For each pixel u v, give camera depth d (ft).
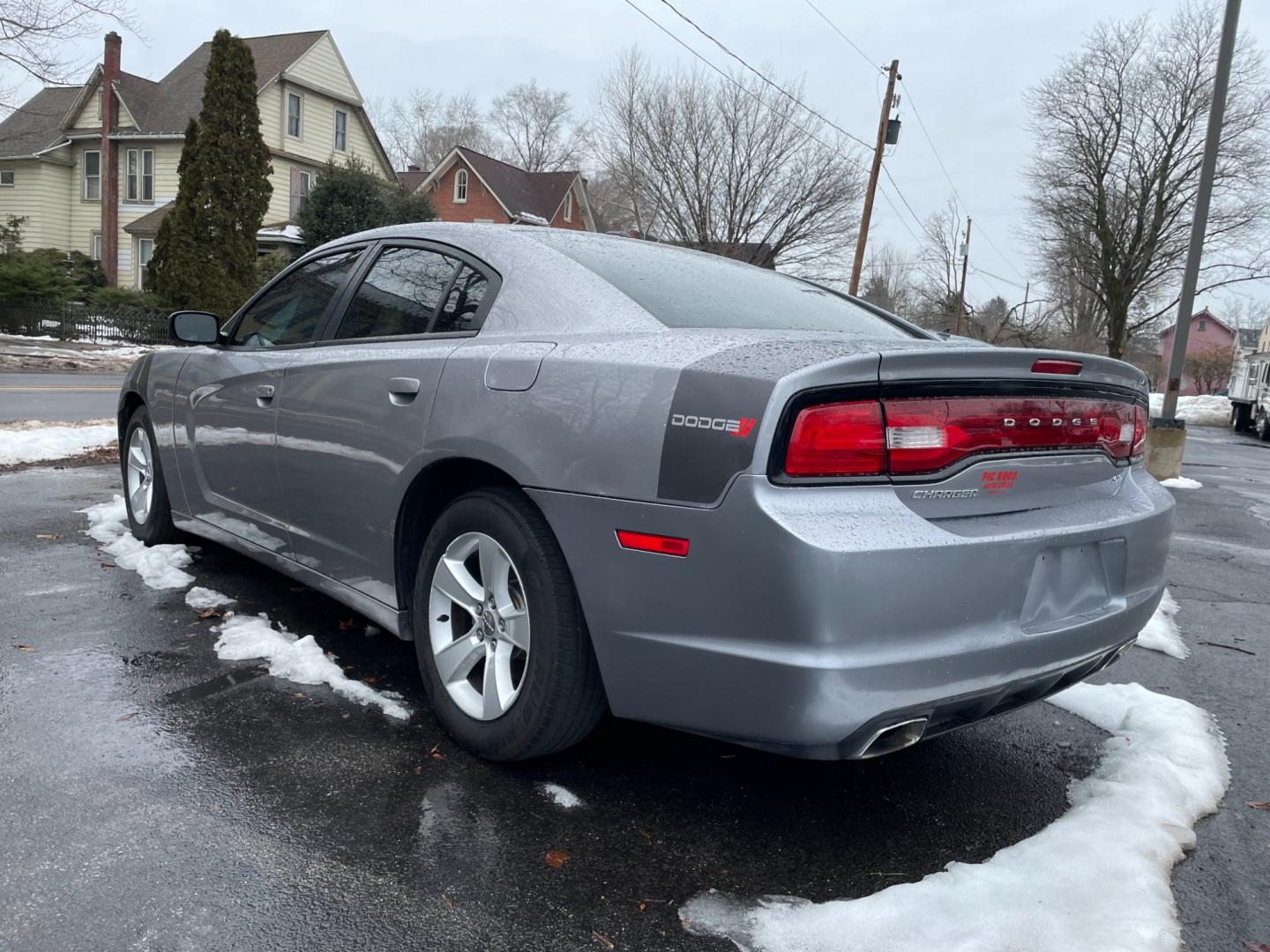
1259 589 18.65
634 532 7.52
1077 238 135.64
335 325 11.59
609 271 9.73
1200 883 7.63
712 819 8.30
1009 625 7.61
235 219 89.97
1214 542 24.18
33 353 74.90
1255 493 36.94
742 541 6.89
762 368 7.11
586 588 7.89
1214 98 40.32
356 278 11.67
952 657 7.16
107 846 7.30
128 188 113.70
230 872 7.08
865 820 8.45
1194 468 48.37
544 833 7.89
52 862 7.06
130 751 8.86
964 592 7.23
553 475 8.04
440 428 9.12
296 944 6.34
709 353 7.61
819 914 6.93
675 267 10.59
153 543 15.87
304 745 9.20
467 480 9.72
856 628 6.77
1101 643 8.50
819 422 6.89
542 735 8.43
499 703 8.75
